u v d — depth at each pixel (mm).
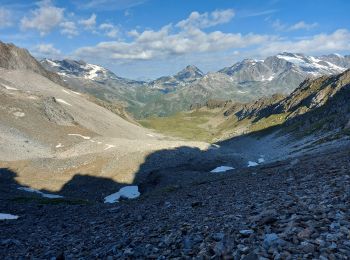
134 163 125125
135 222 23938
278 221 12609
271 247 9688
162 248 13188
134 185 110812
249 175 48031
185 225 16812
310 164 38594
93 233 22766
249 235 11539
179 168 121000
